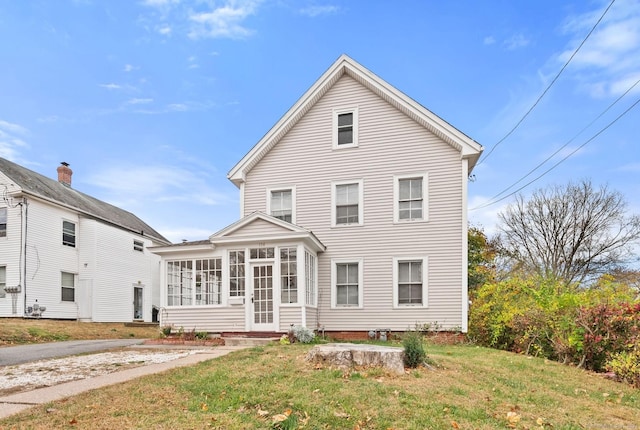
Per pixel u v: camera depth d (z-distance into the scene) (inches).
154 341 467.2
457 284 510.3
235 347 422.6
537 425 177.8
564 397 236.2
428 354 330.0
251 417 175.6
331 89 587.2
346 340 515.5
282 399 197.3
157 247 514.0
